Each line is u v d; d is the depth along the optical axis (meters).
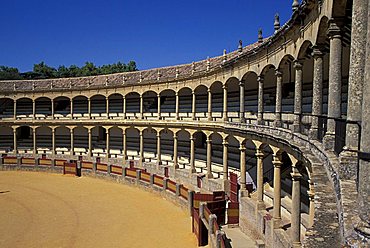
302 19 16.70
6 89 55.91
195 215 24.25
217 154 40.69
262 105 25.11
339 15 11.98
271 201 24.92
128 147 52.19
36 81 57.84
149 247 21.94
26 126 58.81
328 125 12.21
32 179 45.53
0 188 40.03
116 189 39.62
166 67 48.09
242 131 26.39
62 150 55.72
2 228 25.86
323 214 7.88
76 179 45.62
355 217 6.61
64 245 22.38
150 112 50.00
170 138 48.97
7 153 55.88
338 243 6.72
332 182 9.41
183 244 22.41
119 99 54.84
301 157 15.47
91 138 53.31
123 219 28.08
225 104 33.12
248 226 24.27
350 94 9.03
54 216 29.00
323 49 14.95
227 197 28.91
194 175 37.06
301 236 17.75
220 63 35.44
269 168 30.64
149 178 38.31
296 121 17.97
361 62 8.90
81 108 57.41
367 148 6.62
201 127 36.38
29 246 22.20
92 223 27.05
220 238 18.47
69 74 102.06
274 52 22.25
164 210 30.70
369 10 6.80
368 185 6.45
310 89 27.94
